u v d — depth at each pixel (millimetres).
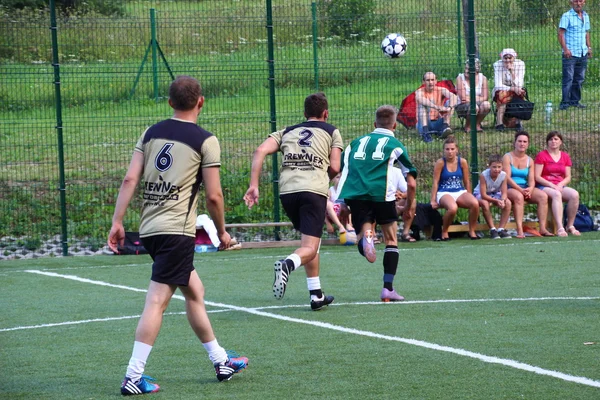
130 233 30078
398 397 11734
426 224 30594
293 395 11969
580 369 13023
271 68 31875
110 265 27141
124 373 13602
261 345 15258
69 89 34000
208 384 12711
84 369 13898
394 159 19203
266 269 25297
